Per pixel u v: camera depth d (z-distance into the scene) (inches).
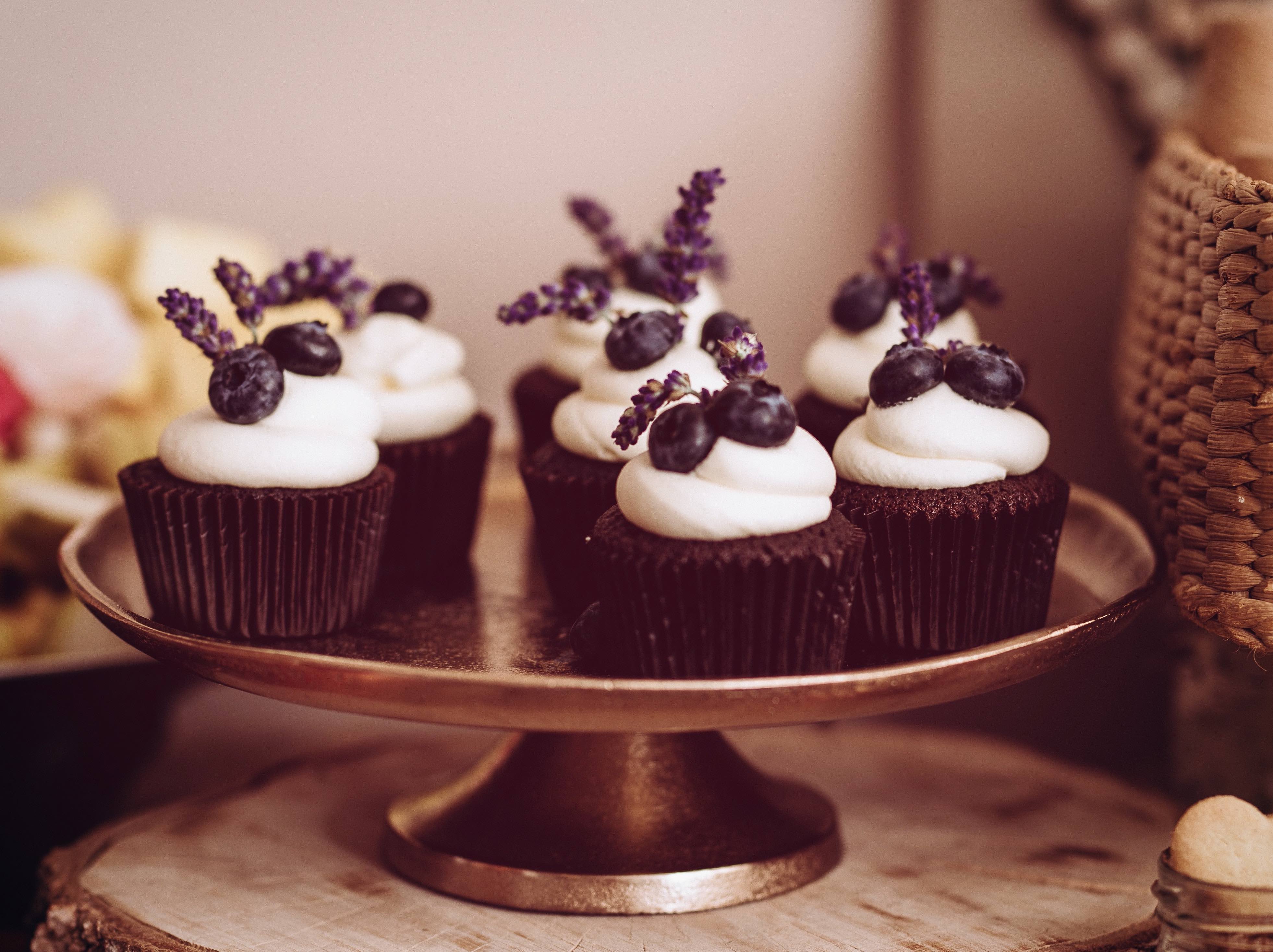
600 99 31.3
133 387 29.5
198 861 25.6
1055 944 23.2
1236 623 22.4
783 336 32.1
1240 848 21.5
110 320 29.3
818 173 31.6
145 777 31.9
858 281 25.3
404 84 30.9
